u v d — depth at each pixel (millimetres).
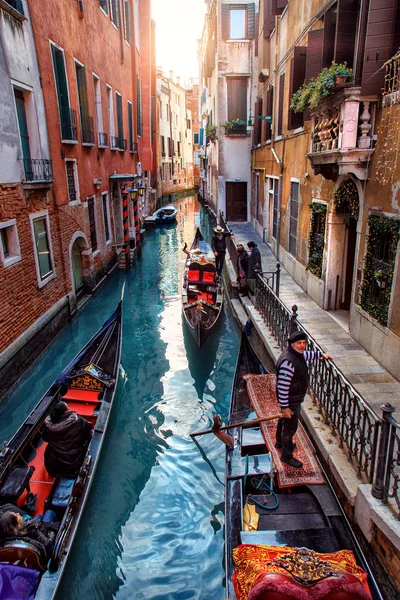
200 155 35906
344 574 2479
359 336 6465
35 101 8359
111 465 5562
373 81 5340
